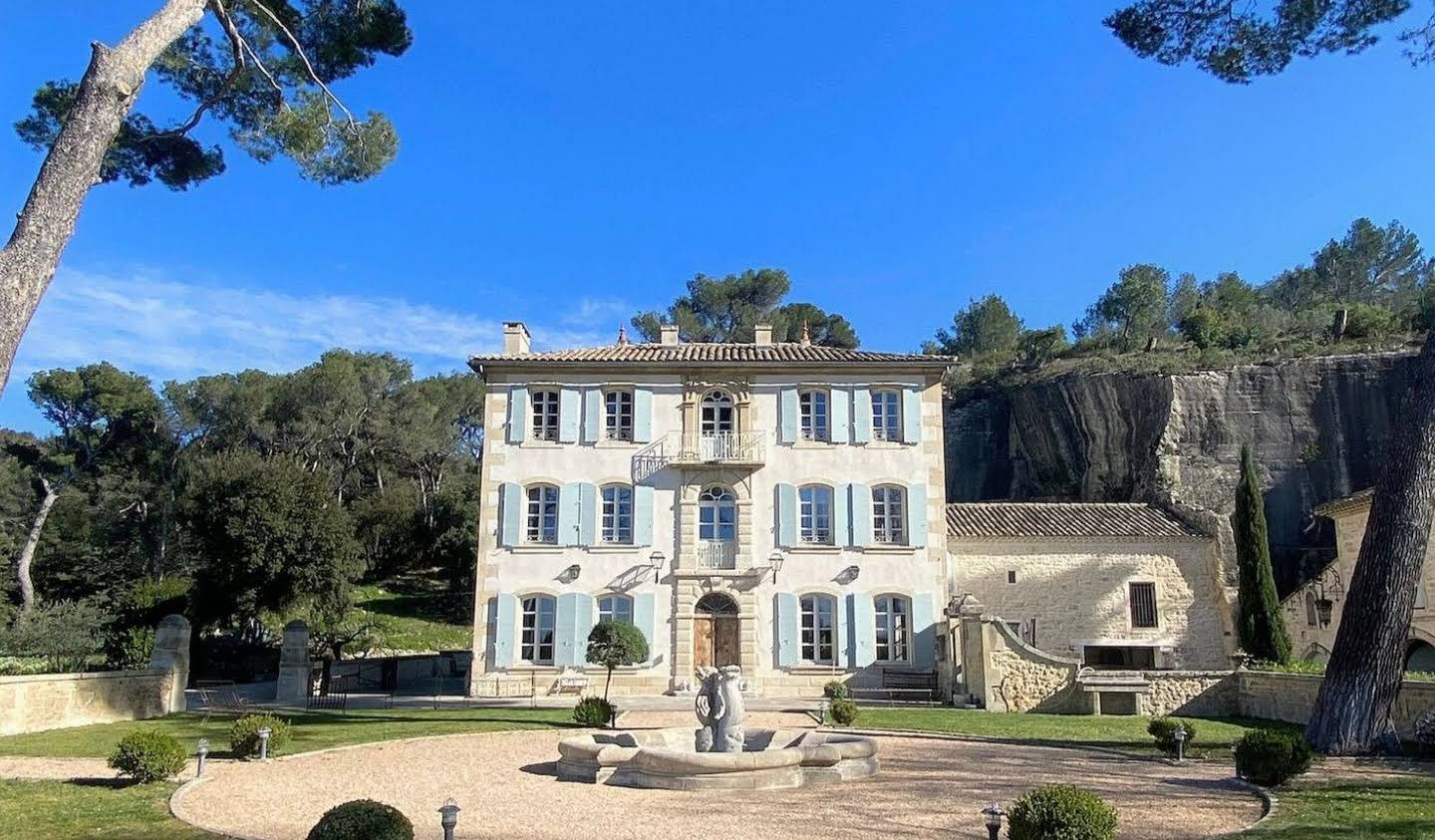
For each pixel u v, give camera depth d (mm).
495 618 29641
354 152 17875
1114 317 72500
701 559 30000
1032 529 31719
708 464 30125
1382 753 14953
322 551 36250
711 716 14984
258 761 15664
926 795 12258
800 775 13164
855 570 29766
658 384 31016
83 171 11414
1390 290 83875
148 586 34781
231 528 34688
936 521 30156
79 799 12234
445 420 66938
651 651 29344
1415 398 15500
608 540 30188
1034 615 30844
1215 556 31453
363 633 39750
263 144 17906
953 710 24547
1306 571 40250
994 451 54094
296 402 60906
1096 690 23859
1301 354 44844
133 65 11852
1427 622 24719
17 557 49156
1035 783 13094
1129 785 12734
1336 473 41344
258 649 37844
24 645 26062
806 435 30812
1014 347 74875
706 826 10492
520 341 32281
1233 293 77375
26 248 10938
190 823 10719
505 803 11984
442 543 58781
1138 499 44531
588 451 30609
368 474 65375
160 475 57156
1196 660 30625
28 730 20594
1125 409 46062
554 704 26547
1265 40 15500
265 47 17266
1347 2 14938
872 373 31047
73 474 55406
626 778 13406
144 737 13547
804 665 29219
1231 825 10086
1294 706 21375
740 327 75000
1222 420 43500
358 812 8031
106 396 55719
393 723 21250
